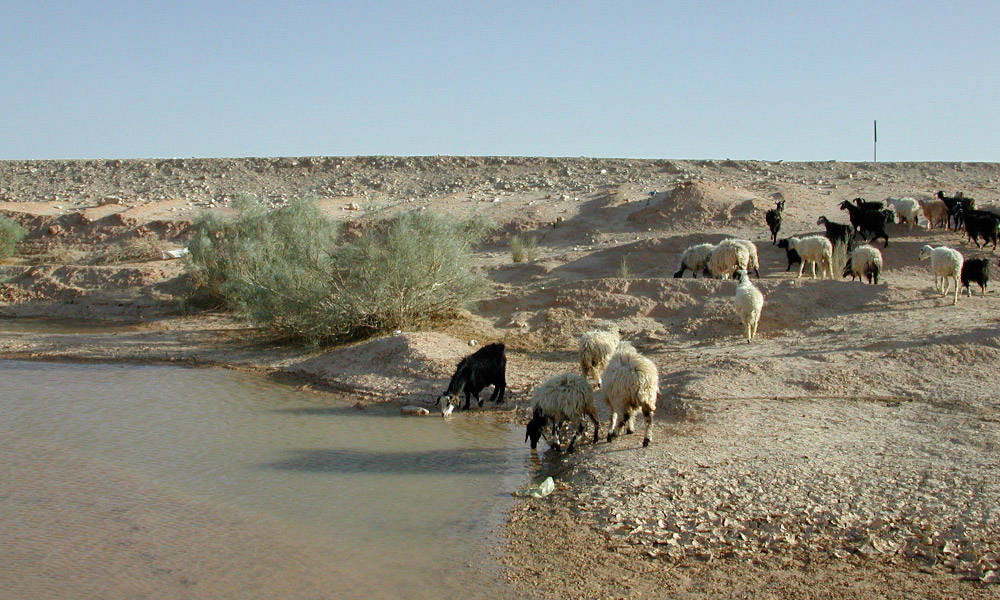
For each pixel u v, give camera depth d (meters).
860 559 6.90
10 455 10.53
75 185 48.72
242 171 51.03
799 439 9.56
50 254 31.77
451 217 20.33
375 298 17.50
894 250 21.48
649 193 36.59
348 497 8.81
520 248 26.52
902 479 8.23
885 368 12.22
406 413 12.52
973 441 9.10
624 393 9.60
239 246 23.14
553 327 17.55
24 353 18.33
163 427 11.90
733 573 6.76
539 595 6.50
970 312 15.23
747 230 27.31
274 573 7.00
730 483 8.41
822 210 30.45
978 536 7.03
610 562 7.05
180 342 19.27
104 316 24.08
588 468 9.21
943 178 40.50
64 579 6.97
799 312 16.52
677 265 22.83
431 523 8.05
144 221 34.88
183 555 7.40
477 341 16.86
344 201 40.72
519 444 10.72
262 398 13.80
